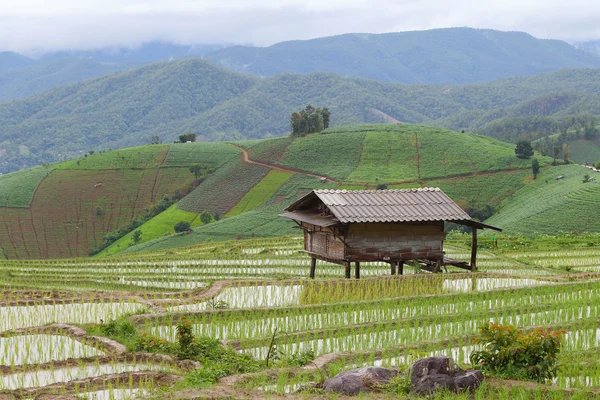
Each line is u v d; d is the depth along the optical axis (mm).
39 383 15234
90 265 36656
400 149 168625
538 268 37438
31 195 167125
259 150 180250
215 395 13281
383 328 21188
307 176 157250
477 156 157750
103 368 16375
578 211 107000
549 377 14859
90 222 156750
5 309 23688
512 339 15039
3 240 148500
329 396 13438
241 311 22703
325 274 33969
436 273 30188
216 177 166750
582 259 41562
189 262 36875
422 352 17234
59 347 18281
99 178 176125
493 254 42625
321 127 194000
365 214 28578
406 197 30453
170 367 16469
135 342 17891
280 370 15648
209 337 18500
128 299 25141
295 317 22188
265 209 143000
